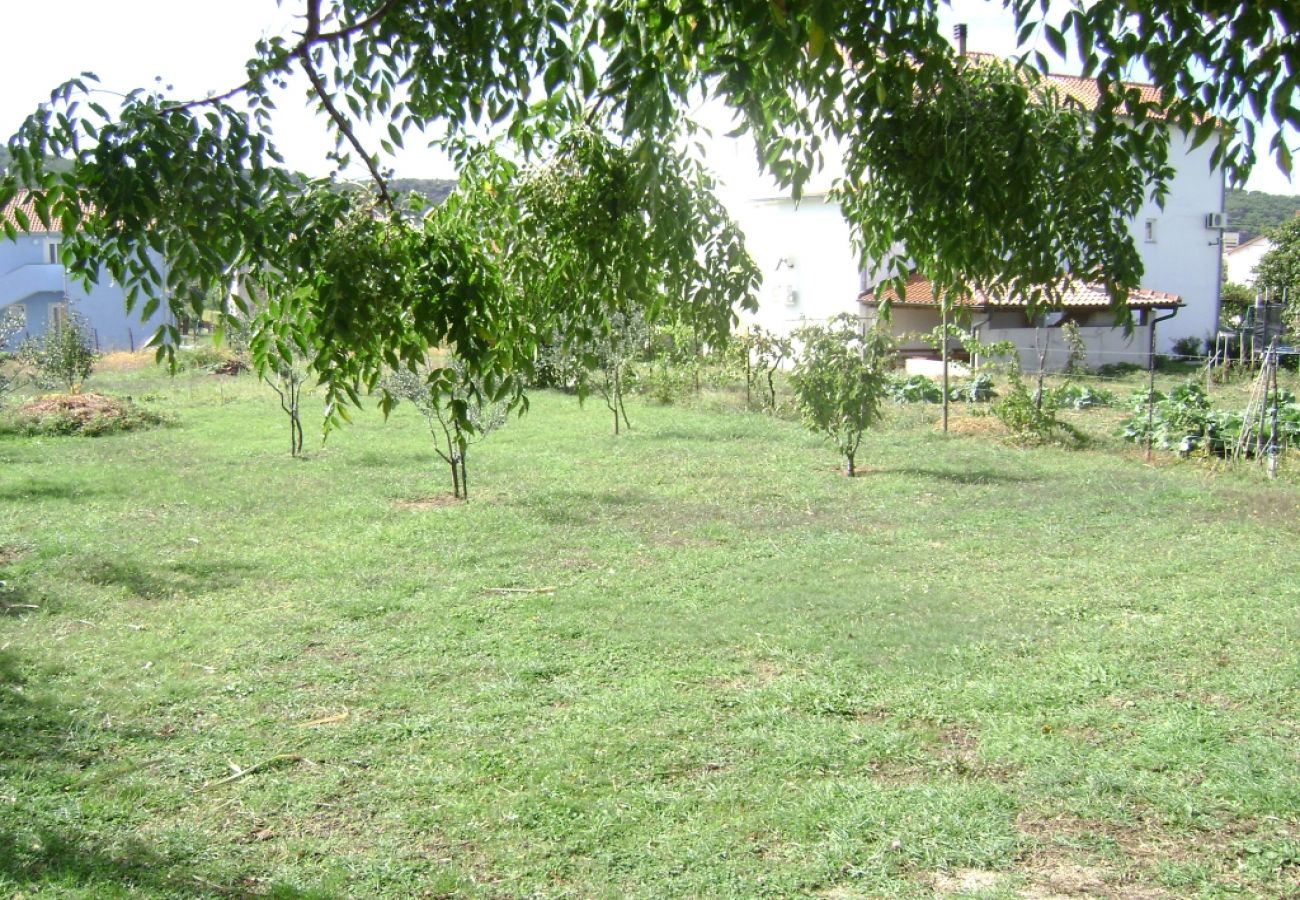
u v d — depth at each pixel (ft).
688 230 11.39
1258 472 40.11
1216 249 105.91
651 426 56.39
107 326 121.19
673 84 9.45
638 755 15.53
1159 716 16.84
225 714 17.30
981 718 16.87
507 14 10.87
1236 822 13.52
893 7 9.10
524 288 11.70
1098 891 12.03
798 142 10.41
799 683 18.37
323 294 9.75
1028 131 9.79
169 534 31.14
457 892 12.05
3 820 13.46
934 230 10.84
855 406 40.24
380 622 22.41
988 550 28.48
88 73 8.78
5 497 36.99
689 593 24.43
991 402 62.39
